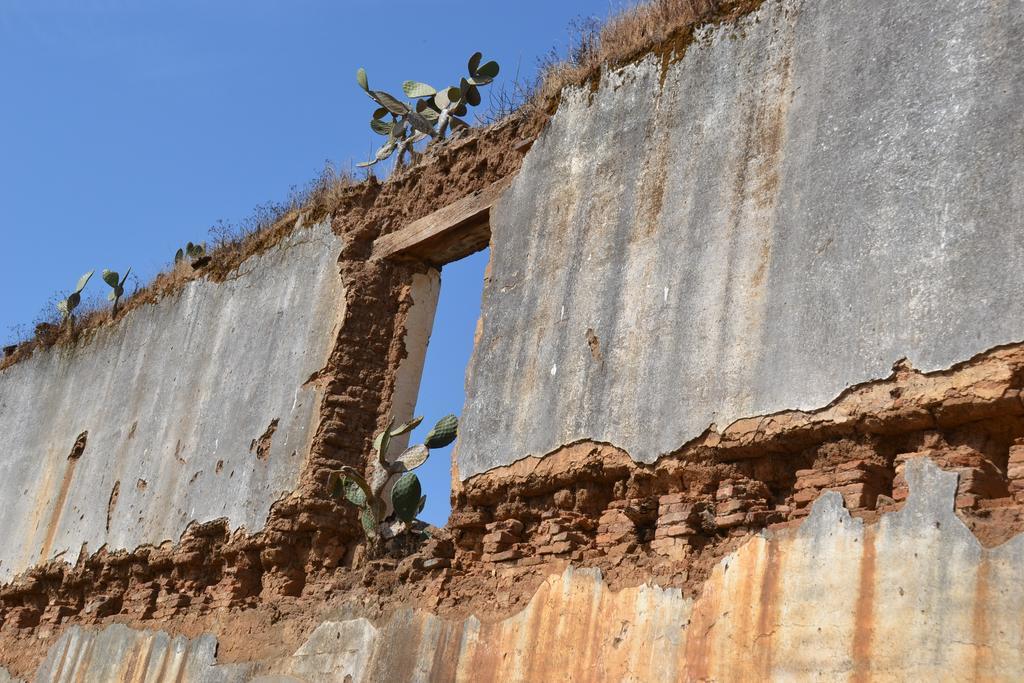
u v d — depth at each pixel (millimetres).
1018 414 8836
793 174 10734
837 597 9047
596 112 13289
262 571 15516
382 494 14609
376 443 14336
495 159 14664
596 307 12133
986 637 8156
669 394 10992
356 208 16672
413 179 16125
